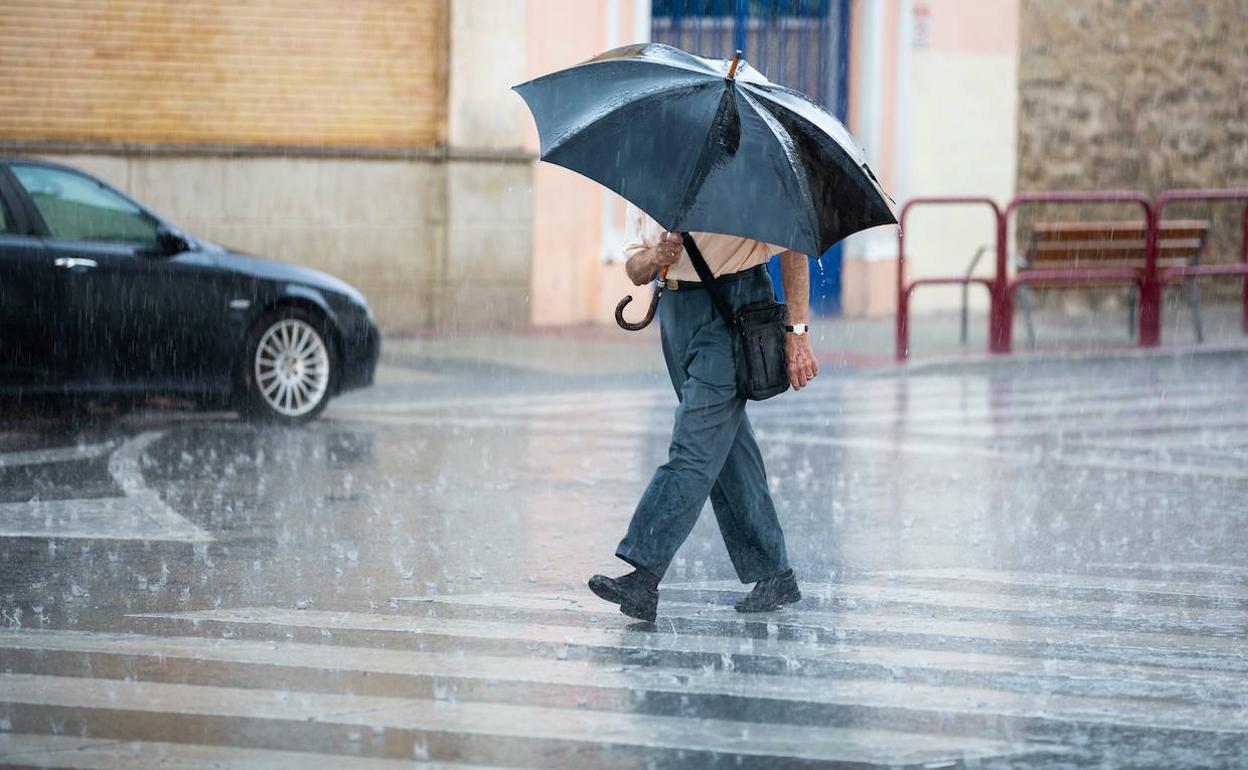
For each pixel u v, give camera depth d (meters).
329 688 8.80
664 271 10.04
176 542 12.58
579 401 21.39
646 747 7.89
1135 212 35.72
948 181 33.84
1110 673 9.30
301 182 28.31
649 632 10.05
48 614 10.34
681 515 10.03
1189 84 36.06
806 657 9.54
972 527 13.59
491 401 21.34
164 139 27.58
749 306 10.01
